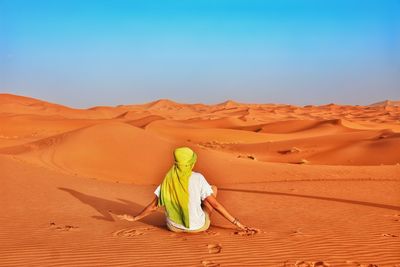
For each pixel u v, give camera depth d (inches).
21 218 368.8
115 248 277.3
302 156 1929.1
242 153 2047.2
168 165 1062.4
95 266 243.0
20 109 5487.2
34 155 1030.4
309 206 481.1
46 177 639.1
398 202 526.0
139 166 1027.9
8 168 649.6
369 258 264.1
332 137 2290.8
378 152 1860.2
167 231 324.2
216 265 246.1
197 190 309.4
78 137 1125.7
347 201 527.8
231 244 287.6
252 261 253.6
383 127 4207.7
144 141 1165.7
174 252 269.0
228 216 314.2
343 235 322.3
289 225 362.0
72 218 375.6
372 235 323.6
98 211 414.6
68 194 514.3
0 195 473.4
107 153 1064.8
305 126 3700.8
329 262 254.7
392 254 272.8
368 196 584.7
